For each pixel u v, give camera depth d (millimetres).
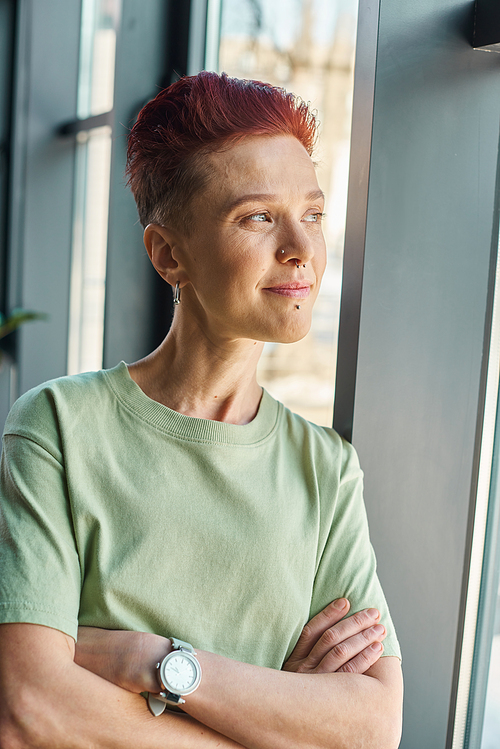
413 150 1215
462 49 1234
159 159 996
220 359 1055
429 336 1262
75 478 1001
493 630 1337
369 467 1237
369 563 1114
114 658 931
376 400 1231
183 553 1011
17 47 3619
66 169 3672
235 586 1022
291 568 1056
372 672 1011
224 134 948
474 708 1371
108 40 3090
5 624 904
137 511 1008
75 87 3658
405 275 1231
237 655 1022
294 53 1827
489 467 1342
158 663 916
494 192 1291
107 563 994
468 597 1353
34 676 885
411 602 1299
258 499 1052
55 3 3564
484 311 1307
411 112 1206
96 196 3291
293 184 958
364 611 1060
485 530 1348
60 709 879
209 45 2193
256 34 1963
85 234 3486
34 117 3607
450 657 1345
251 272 942
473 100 1253
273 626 1039
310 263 978
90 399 1055
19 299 3742
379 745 959
